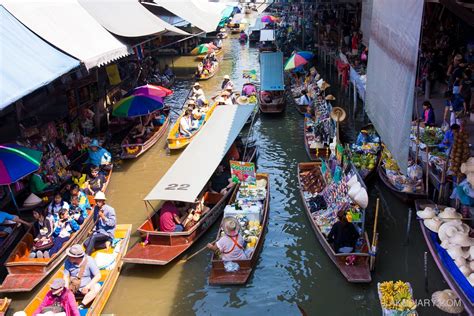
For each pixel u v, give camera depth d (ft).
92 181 47.06
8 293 32.81
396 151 31.81
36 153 37.96
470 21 33.27
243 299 32.37
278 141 61.00
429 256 35.68
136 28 65.05
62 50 43.39
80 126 60.18
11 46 38.52
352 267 32.86
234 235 33.47
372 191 45.62
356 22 95.76
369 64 45.03
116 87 73.31
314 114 63.77
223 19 152.87
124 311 31.60
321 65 105.91
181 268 35.60
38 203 42.11
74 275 30.30
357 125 66.59
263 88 72.33
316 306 31.40
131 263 36.17
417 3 27.22
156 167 55.11
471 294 27.07
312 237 39.06
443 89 62.59
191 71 106.32
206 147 47.19
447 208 34.27
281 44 124.88
